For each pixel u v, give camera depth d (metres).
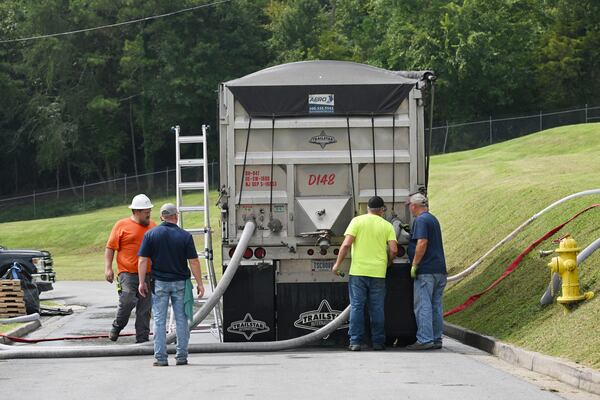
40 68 189.12
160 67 184.50
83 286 78.00
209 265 38.06
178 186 38.41
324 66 34.59
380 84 33.97
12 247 130.38
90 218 144.25
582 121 143.00
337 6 198.38
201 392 24.56
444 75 159.75
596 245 33.00
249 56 188.38
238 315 34.09
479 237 52.22
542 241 41.59
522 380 26.23
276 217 34.03
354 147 34.06
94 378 27.86
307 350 34.31
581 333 29.12
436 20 160.38
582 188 49.97
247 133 33.94
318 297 34.31
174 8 182.88
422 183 34.16
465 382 25.81
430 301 33.66
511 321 34.62
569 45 161.00
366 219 33.22
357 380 26.20
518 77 159.75
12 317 48.66
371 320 33.50
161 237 30.77
